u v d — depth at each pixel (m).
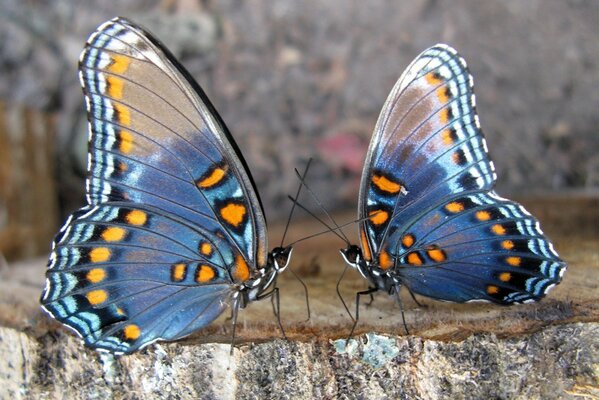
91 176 0.22
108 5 0.42
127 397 0.23
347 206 0.38
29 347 0.23
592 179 0.38
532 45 0.42
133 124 0.22
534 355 0.22
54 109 0.40
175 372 0.23
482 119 0.40
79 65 0.21
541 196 0.31
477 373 0.22
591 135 0.40
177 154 0.22
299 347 0.22
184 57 0.41
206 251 0.22
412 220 0.23
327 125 0.41
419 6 0.43
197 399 0.23
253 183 0.22
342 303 0.24
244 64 0.42
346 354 0.22
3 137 0.33
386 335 0.22
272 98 0.42
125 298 0.22
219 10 0.43
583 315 0.22
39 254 0.34
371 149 0.22
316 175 0.39
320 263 0.28
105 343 0.22
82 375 0.23
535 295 0.22
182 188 0.22
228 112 0.41
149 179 0.22
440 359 0.22
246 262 0.23
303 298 0.25
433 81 0.22
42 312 0.24
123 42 0.21
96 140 0.22
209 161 0.22
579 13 0.43
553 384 0.22
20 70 0.41
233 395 0.23
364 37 0.43
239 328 0.23
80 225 0.22
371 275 0.23
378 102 0.41
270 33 0.43
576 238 0.27
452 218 0.22
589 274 0.24
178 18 0.41
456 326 0.23
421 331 0.23
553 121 0.40
